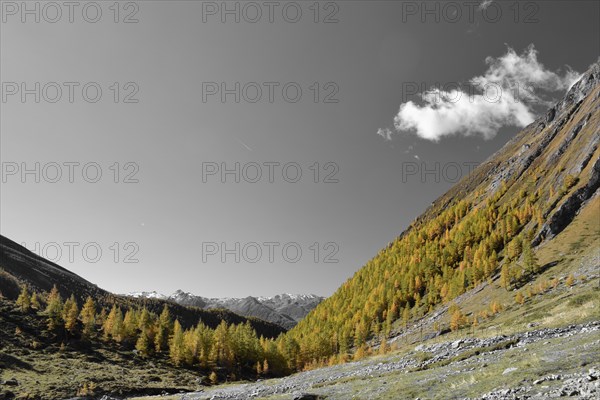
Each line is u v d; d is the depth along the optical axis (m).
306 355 124.00
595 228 111.69
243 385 68.81
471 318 99.25
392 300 159.00
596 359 17.50
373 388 28.17
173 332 130.50
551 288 86.25
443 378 24.50
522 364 20.12
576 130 187.62
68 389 69.62
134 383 80.19
